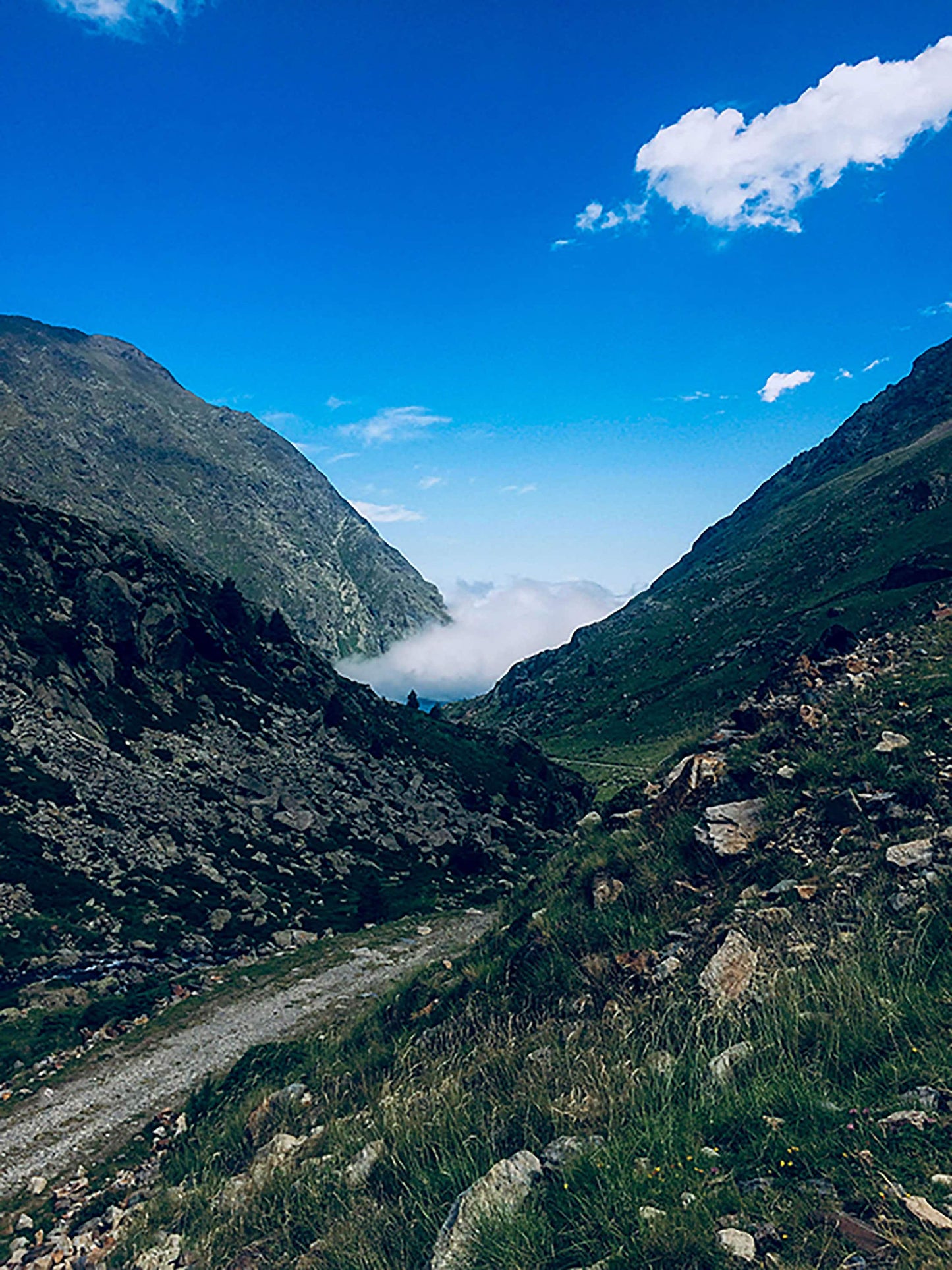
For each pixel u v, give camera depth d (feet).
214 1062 89.35
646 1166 16.21
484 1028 35.42
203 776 213.66
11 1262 40.81
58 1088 80.33
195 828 184.44
